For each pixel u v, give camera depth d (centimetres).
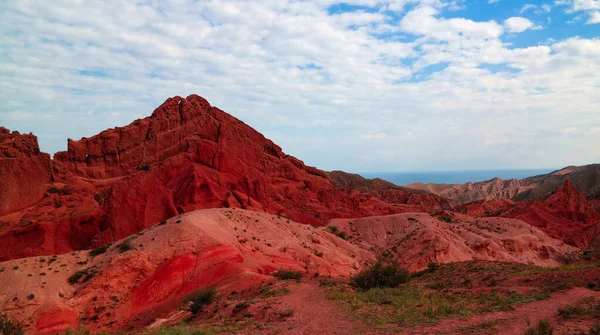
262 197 9494
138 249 5262
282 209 9650
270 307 2878
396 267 3972
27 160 8838
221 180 9112
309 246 6962
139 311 4566
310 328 2325
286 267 5725
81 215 7856
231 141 10125
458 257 7944
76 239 7700
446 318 2288
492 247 8906
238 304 3123
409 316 2400
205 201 8544
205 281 4828
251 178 9869
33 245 7331
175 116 11169
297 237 7144
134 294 4788
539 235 10281
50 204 8419
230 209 7062
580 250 10538
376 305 2825
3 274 4634
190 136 10269
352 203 11444
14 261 4978
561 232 11744
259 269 5219
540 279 3162
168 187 8862
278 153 12175
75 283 4806
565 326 1884
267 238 6556
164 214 7925
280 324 2470
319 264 6319
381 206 13125
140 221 7706
